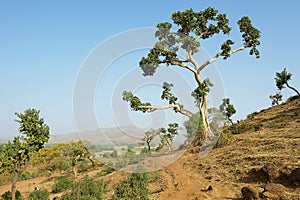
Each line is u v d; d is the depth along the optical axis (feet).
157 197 31.37
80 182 34.30
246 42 88.12
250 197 26.13
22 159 44.09
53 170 98.53
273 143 50.55
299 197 25.14
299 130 58.90
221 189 32.50
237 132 76.79
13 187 44.57
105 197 35.22
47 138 45.68
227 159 47.03
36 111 45.78
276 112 98.48
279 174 31.17
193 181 36.83
